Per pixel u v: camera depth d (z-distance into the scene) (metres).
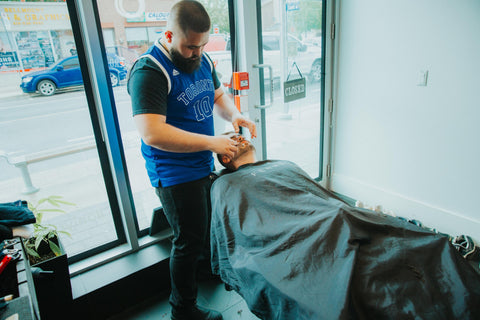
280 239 1.01
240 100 2.01
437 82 1.87
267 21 2.01
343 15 2.26
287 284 0.86
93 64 1.46
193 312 1.43
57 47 1.43
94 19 1.41
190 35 1.06
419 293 0.81
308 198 1.14
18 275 0.83
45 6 1.35
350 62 2.31
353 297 0.79
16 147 1.54
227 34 1.94
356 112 2.38
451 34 1.76
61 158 1.63
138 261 1.68
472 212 1.89
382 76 2.14
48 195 1.74
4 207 1.05
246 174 1.29
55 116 1.53
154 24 1.64
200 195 1.35
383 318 0.77
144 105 1.10
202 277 1.78
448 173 1.95
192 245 1.37
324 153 2.60
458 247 1.81
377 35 2.10
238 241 1.14
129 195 1.75
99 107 1.55
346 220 0.97
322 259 0.90
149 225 1.92
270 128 2.36
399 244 0.95
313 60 2.34
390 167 2.26
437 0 1.77
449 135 1.89
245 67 1.98
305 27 2.21
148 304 1.64
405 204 2.20
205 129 1.37
